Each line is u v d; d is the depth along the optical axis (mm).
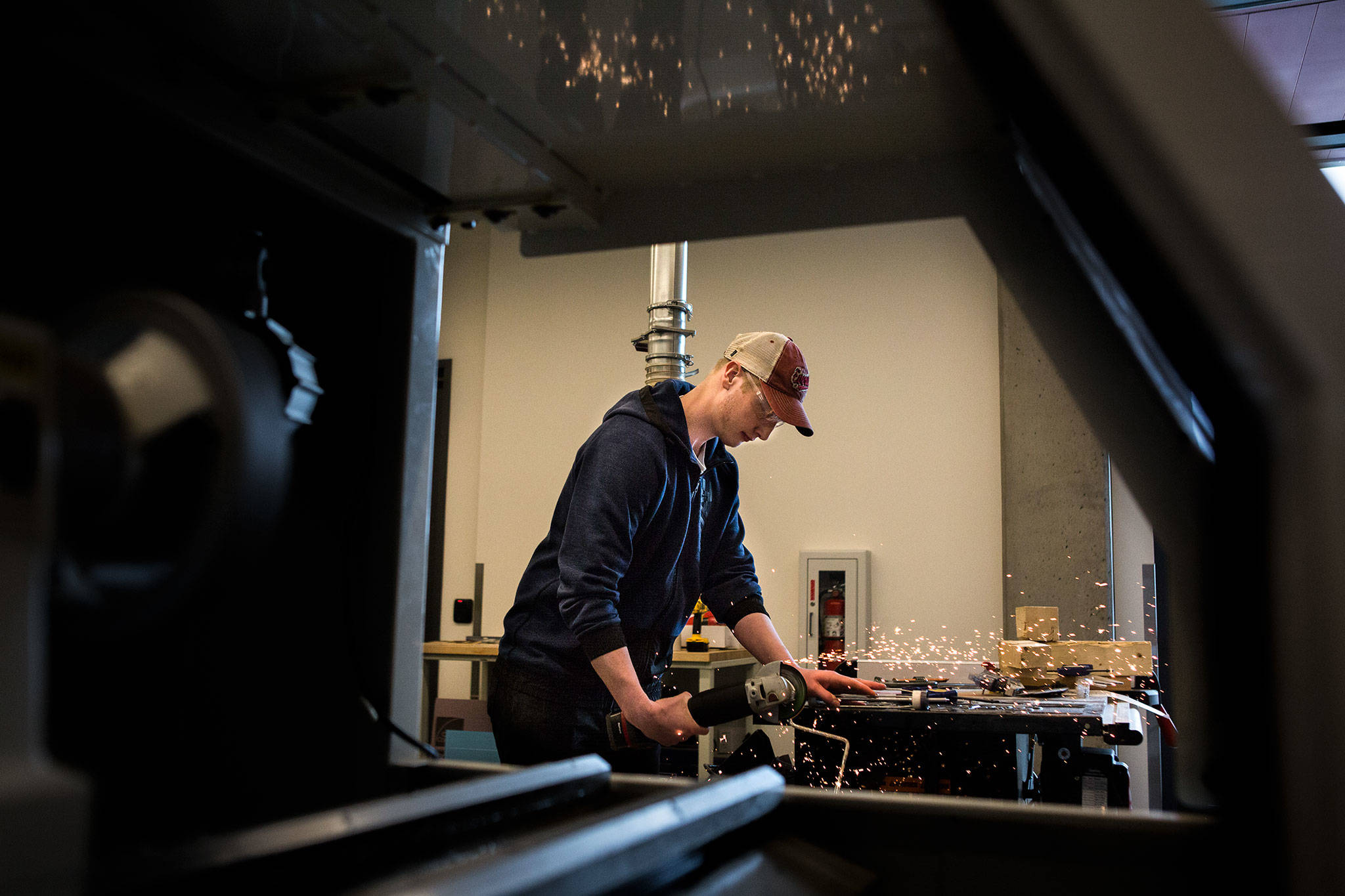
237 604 742
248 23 623
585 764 815
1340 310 361
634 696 1524
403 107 728
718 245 5543
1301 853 380
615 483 1651
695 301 5559
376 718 895
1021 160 711
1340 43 3250
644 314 5730
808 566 5031
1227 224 368
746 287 5465
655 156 838
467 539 5961
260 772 756
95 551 514
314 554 860
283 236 836
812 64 650
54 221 617
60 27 575
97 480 500
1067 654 2986
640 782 814
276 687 784
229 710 726
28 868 377
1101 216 534
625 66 676
